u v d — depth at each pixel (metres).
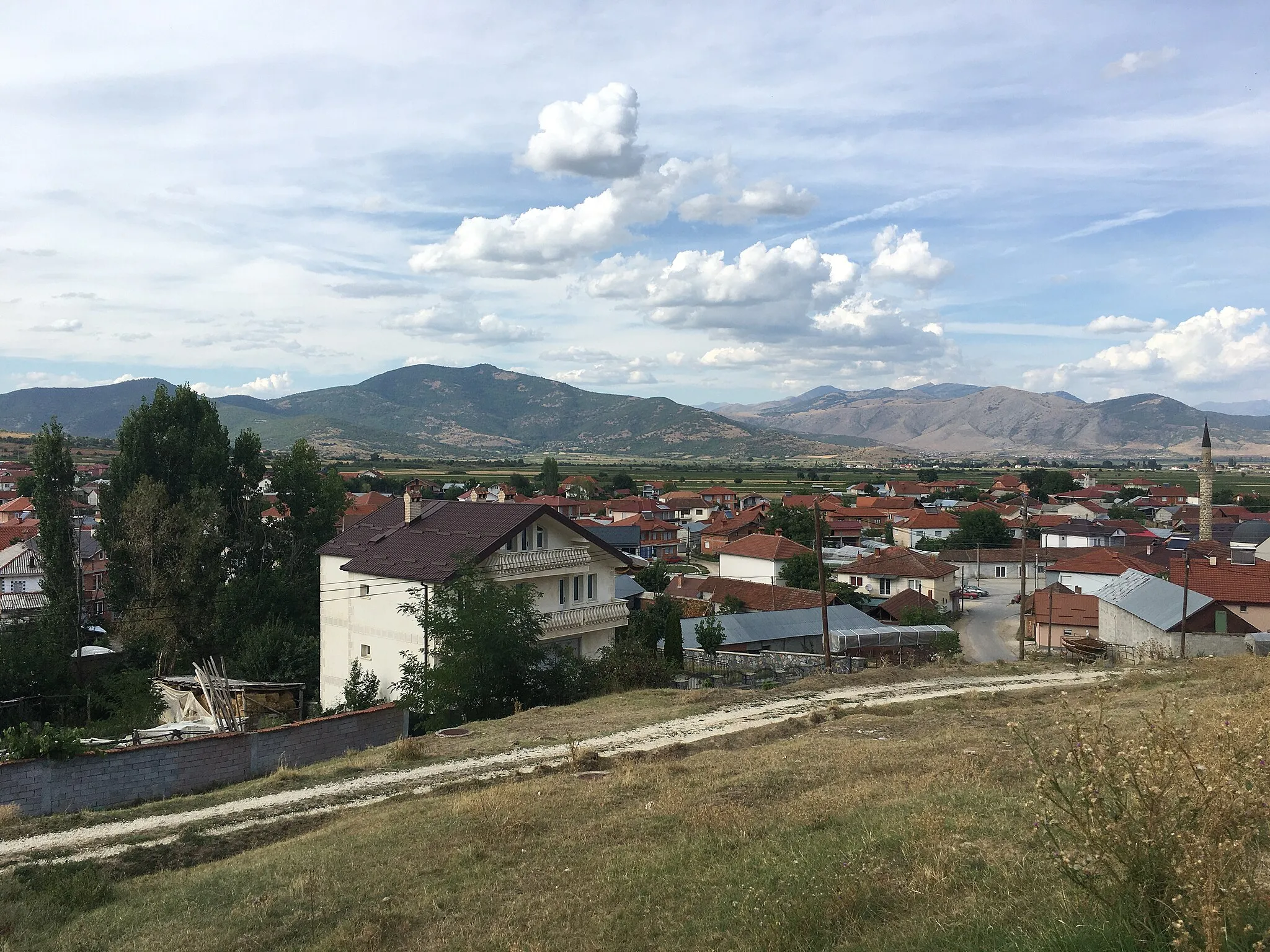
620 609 40.28
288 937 10.60
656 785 16.55
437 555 36.53
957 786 13.83
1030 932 7.04
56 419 48.38
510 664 31.47
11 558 73.56
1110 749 6.53
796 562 83.94
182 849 15.85
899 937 7.78
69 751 20.47
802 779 15.96
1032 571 101.50
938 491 192.00
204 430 52.34
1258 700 9.25
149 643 49.06
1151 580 54.19
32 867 14.73
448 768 21.05
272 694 36.88
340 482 56.47
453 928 10.20
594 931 9.63
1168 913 5.77
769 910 9.05
